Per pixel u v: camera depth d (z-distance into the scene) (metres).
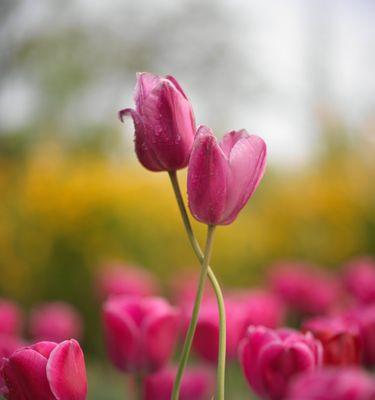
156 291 6.72
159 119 1.42
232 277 8.27
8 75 16.55
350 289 4.18
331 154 10.16
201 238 7.98
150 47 18.64
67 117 15.77
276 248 9.08
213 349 2.40
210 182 1.35
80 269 7.70
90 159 8.98
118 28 18.19
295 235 9.11
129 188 7.84
